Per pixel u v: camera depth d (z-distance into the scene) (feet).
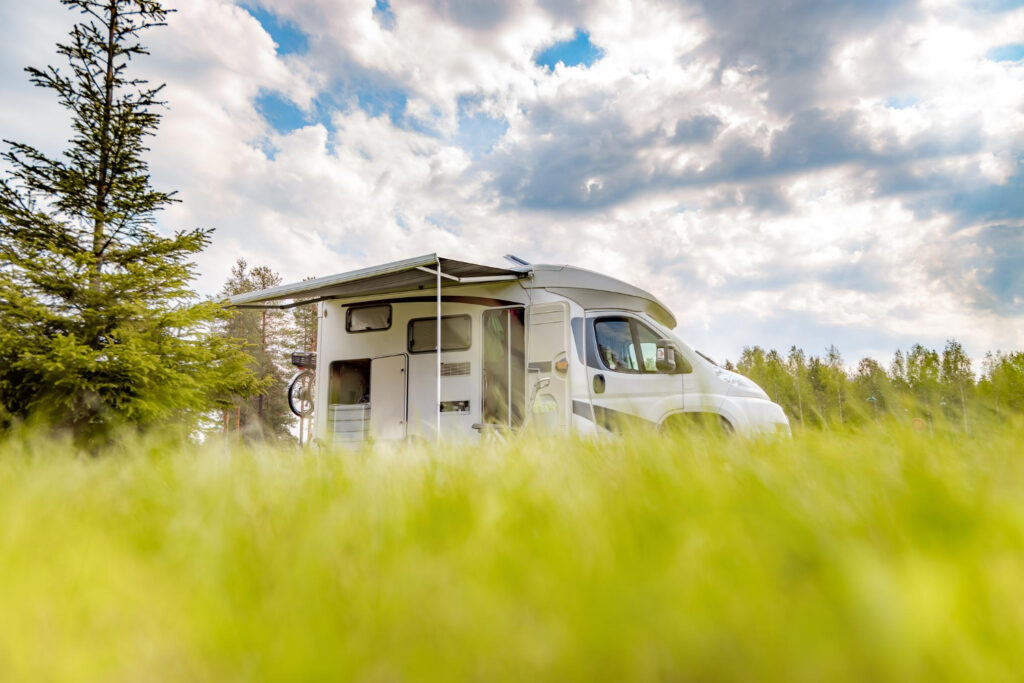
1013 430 3.87
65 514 2.91
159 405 28.84
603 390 24.08
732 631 1.33
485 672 1.37
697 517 2.01
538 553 1.93
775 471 2.64
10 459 5.07
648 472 3.10
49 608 1.66
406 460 4.46
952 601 1.22
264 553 2.10
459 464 4.28
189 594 1.75
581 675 1.34
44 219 34.71
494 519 2.29
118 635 1.56
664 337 24.47
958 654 1.13
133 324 32.07
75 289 31.01
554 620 1.45
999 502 1.87
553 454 4.81
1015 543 1.53
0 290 28.66
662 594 1.45
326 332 29.96
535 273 25.99
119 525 2.83
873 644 1.20
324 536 2.16
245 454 5.39
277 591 1.74
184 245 34.47
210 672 1.45
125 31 38.29
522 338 26.12
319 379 29.78
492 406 25.88
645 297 26.94
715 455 3.44
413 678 1.36
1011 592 1.28
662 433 4.76
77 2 37.11
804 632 1.28
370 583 1.75
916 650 1.16
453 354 26.94
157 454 5.50
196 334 33.86
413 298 28.04
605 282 26.13
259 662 1.42
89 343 30.91
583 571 1.67
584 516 2.21
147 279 32.53
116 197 36.47
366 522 2.51
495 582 1.69
